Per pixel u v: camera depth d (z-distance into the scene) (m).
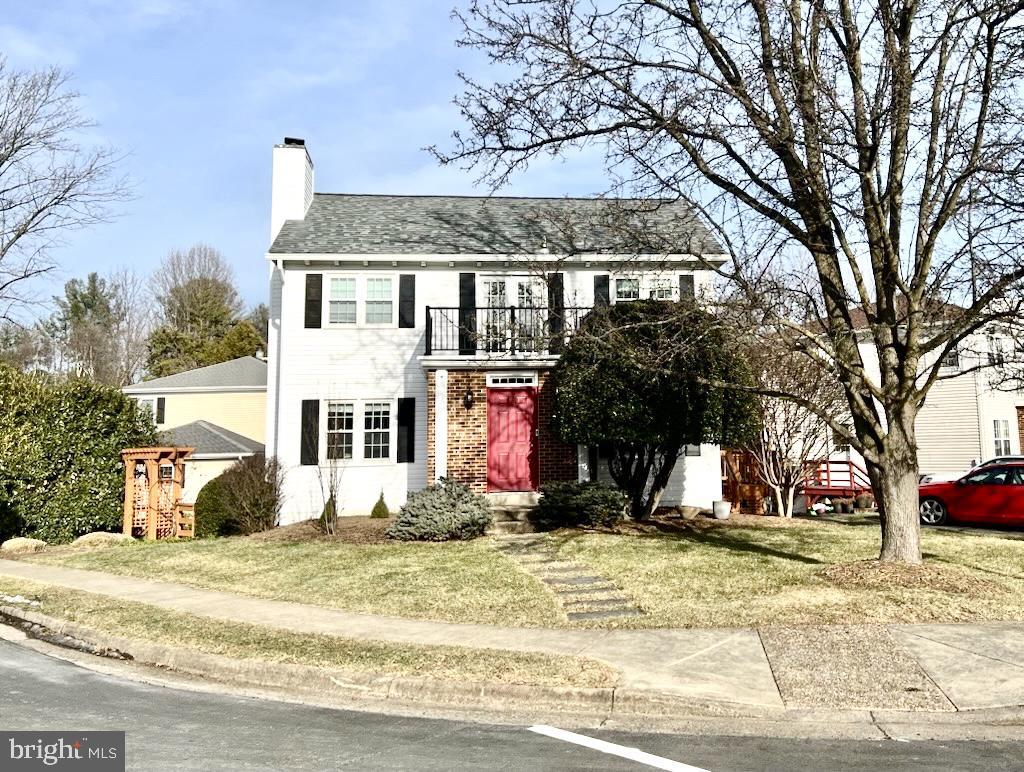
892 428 10.46
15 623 9.50
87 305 62.00
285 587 10.75
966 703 5.90
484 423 17.16
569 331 14.34
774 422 18.12
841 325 10.80
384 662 6.96
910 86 9.52
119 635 8.23
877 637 7.56
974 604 8.73
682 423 14.68
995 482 15.88
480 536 14.59
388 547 13.75
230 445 26.41
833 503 20.42
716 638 7.68
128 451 17.48
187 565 12.79
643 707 5.97
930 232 9.75
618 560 11.87
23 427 16.89
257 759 4.83
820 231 10.76
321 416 18.48
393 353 18.75
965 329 9.96
